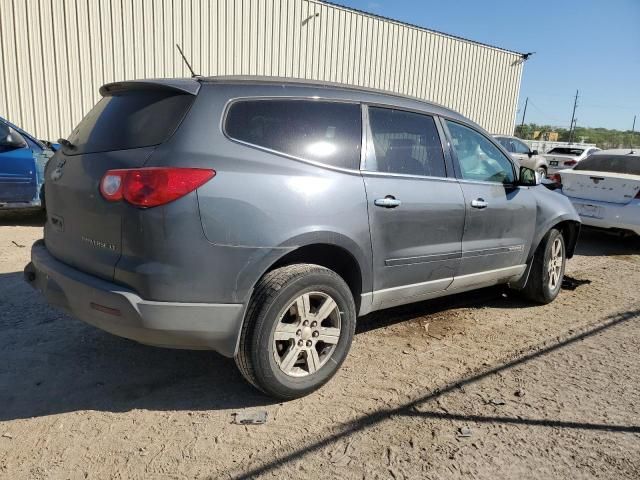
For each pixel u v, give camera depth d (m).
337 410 3.09
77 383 3.28
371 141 3.54
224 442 2.73
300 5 14.17
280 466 2.56
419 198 3.69
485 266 4.43
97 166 2.90
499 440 2.87
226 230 2.78
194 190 2.70
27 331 4.00
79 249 2.98
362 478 2.51
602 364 3.90
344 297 3.25
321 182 3.14
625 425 3.08
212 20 12.65
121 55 11.52
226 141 2.88
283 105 3.19
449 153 4.10
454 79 19.08
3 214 8.75
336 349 3.29
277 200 2.94
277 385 3.04
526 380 3.59
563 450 2.80
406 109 3.86
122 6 11.35
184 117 2.84
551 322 4.77
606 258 7.77
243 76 3.26
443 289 4.14
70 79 11.00
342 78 15.70
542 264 5.05
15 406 2.99
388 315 4.75
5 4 10.09
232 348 2.92
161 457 2.59
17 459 2.53
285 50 14.16
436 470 2.60
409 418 3.04
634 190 7.74
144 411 3.00
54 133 10.99
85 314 2.89
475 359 3.89
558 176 8.69
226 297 2.82
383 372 3.60
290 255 3.17
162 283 2.68
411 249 3.70
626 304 5.42
